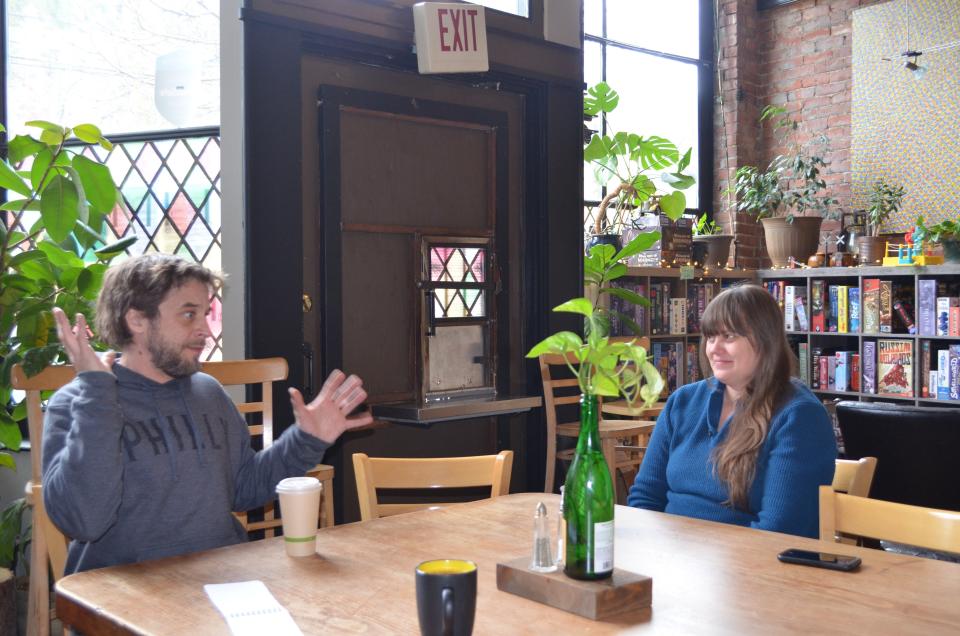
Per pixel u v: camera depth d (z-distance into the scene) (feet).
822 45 20.01
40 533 8.45
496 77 12.83
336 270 11.26
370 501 6.37
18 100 12.69
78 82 12.64
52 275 10.17
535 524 4.24
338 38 11.06
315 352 11.31
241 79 10.69
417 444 12.44
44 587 8.50
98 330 6.04
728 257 20.08
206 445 5.98
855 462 6.53
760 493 6.32
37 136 12.66
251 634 3.72
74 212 9.62
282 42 10.61
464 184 12.85
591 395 4.13
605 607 3.90
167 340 5.79
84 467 5.20
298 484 4.90
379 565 4.74
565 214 13.88
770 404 6.36
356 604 4.12
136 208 12.57
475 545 5.12
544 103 13.48
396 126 12.03
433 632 3.45
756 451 6.30
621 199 16.85
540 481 13.71
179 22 12.44
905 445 10.93
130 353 5.95
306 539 4.91
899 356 17.16
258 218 10.47
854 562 4.58
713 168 20.97
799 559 4.68
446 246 12.41
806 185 19.53
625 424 13.61
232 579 4.51
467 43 11.87
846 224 19.54
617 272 15.40
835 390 18.15
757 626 3.77
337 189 11.27
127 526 5.64
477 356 12.80
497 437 13.37
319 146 11.25
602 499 4.04
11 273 10.53
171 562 4.83
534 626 3.80
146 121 12.57
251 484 6.17
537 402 12.49
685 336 17.76
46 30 12.62
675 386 17.65
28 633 8.61
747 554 4.88
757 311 6.45
